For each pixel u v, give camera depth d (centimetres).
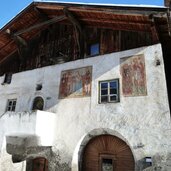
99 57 1088
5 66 1539
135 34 1067
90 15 1123
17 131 1028
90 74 1080
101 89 1027
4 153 1042
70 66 1169
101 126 952
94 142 1030
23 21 1355
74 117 1040
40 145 996
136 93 926
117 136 966
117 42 1102
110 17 1067
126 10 939
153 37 988
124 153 948
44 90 1205
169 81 1050
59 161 1006
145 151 830
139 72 952
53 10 1296
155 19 905
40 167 1116
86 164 1016
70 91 1108
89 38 1212
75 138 1001
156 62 923
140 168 823
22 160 1122
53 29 1416
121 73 994
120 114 929
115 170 947
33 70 1317
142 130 862
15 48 1533
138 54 982
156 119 849
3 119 1091
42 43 1421
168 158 784
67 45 1287
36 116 1003
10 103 1349
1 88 1423
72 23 1226
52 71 1227
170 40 1057
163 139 812
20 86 1327
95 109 995
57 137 1051
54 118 1092
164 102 854
